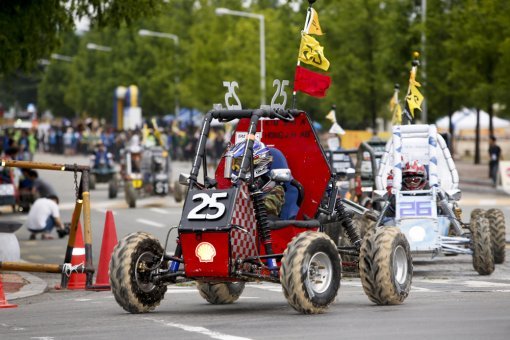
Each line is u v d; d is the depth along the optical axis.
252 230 19.92
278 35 100.38
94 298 24.78
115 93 146.62
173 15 139.25
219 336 17.14
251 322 18.75
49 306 23.22
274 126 21.50
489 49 74.12
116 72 157.75
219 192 19.75
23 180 58.81
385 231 20.73
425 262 31.53
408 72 80.06
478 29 74.38
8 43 39.19
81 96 171.00
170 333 17.70
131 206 59.00
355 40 85.75
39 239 43.72
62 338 17.61
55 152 152.62
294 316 19.42
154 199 65.69
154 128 63.00
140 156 63.09
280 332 17.39
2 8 39.44
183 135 123.12
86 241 25.55
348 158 41.72
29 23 39.59
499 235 30.56
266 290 25.22
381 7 85.75
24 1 39.69
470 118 109.06
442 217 28.44
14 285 28.08
